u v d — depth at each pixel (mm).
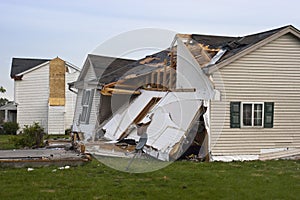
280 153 14555
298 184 9305
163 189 8609
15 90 30719
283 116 14680
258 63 14375
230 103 14039
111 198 7840
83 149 13195
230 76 14062
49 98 29781
